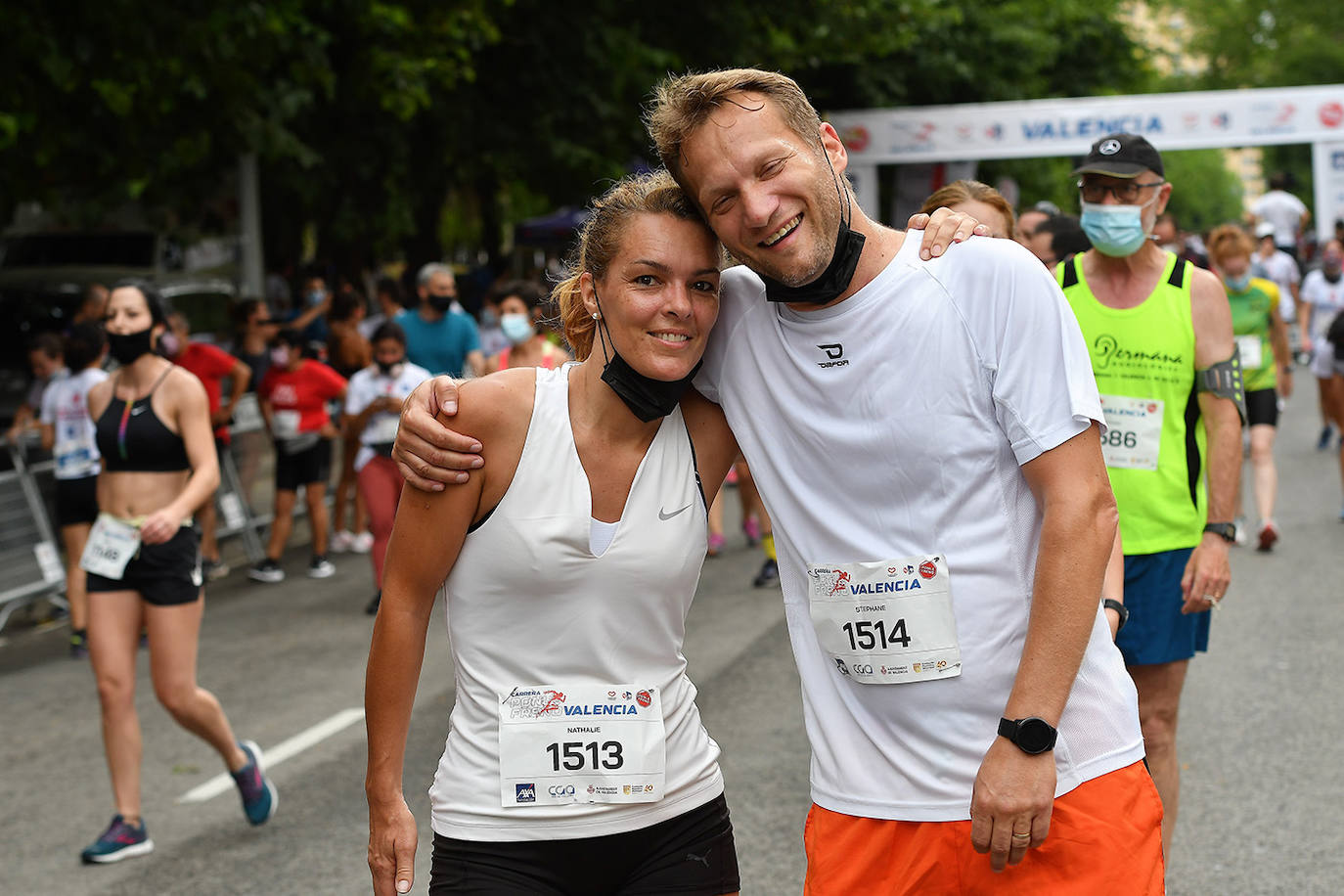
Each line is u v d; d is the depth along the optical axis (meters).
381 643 2.63
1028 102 23.02
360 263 18.95
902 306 2.45
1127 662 3.99
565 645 2.58
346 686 7.25
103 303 9.75
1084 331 4.06
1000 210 4.08
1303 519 10.36
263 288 17.77
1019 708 2.39
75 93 9.84
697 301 2.49
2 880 4.79
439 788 2.66
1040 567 2.41
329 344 12.09
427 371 9.76
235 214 15.78
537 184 16.09
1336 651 6.79
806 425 2.53
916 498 2.49
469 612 2.60
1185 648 3.99
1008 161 29.36
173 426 5.17
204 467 5.13
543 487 2.53
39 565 9.44
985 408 2.45
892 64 22.75
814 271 2.40
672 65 15.43
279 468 10.48
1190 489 3.99
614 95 14.99
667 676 2.66
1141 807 2.54
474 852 2.60
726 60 16.11
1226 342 3.98
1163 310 3.99
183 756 6.24
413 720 6.40
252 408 11.52
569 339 2.70
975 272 2.44
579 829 2.58
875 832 2.58
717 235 2.45
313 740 6.29
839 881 2.62
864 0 17.31
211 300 15.82
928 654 2.49
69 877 4.79
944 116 21.41
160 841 5.12
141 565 5.02
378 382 8.59
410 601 2.62
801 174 2.36
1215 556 3.92
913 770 2.54
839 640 2.56
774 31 16.97
